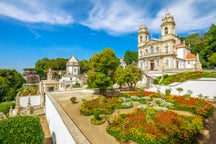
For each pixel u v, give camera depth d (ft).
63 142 26.81
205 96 70.90
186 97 57.67
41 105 88.79
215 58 111.24
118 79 82.89
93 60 69.36
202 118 37.24
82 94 83.66
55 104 43.70
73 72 198.49
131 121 32.89
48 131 49.65
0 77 109.91
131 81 93.09
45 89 100.42
